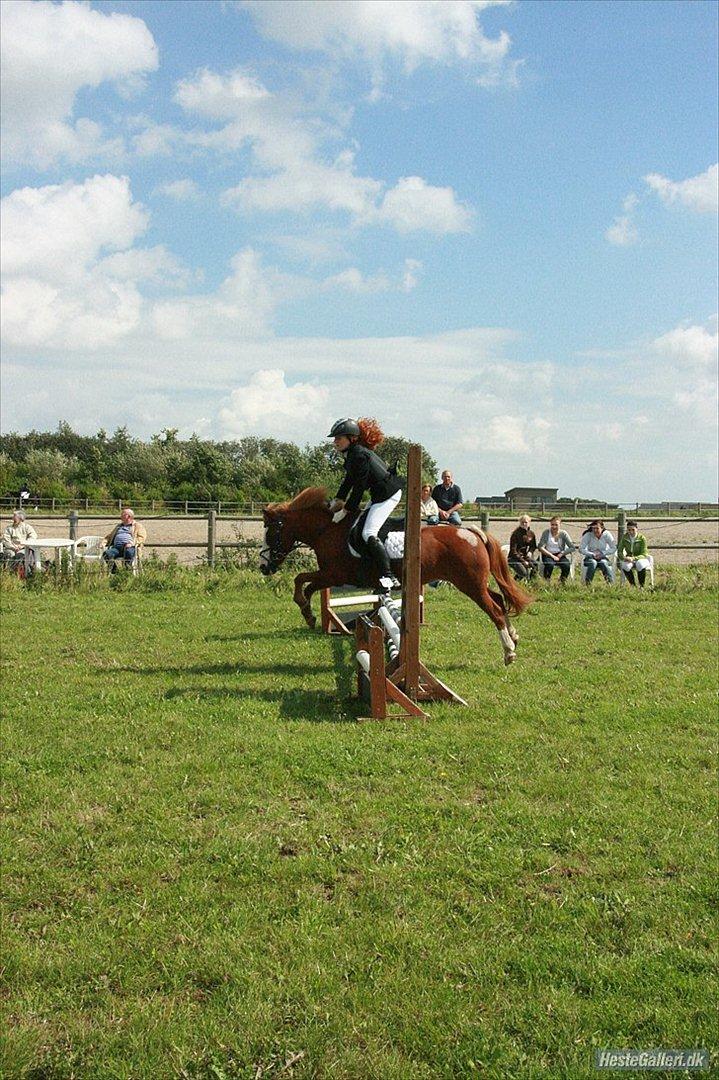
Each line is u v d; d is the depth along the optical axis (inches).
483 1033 121.6
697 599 570.3
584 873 171.5
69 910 155.5
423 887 164.1
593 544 633.0
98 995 130.4
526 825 193.5
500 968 137.4
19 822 192.7
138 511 1822.1
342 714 284.0
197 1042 119.8
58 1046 119.7
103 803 205.2
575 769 232.4
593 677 341.4
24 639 414.0
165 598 558.6
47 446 2952.8
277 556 349.4
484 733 265.0
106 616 484.4
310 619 355.6
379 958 140.1
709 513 1884.8
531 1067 115.2
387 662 332.2
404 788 216.4
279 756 237.3
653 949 143.3
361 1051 118.6
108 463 2427.4
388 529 326.6
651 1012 126.4
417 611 297.4
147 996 130.8
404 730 267.0
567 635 438.0
